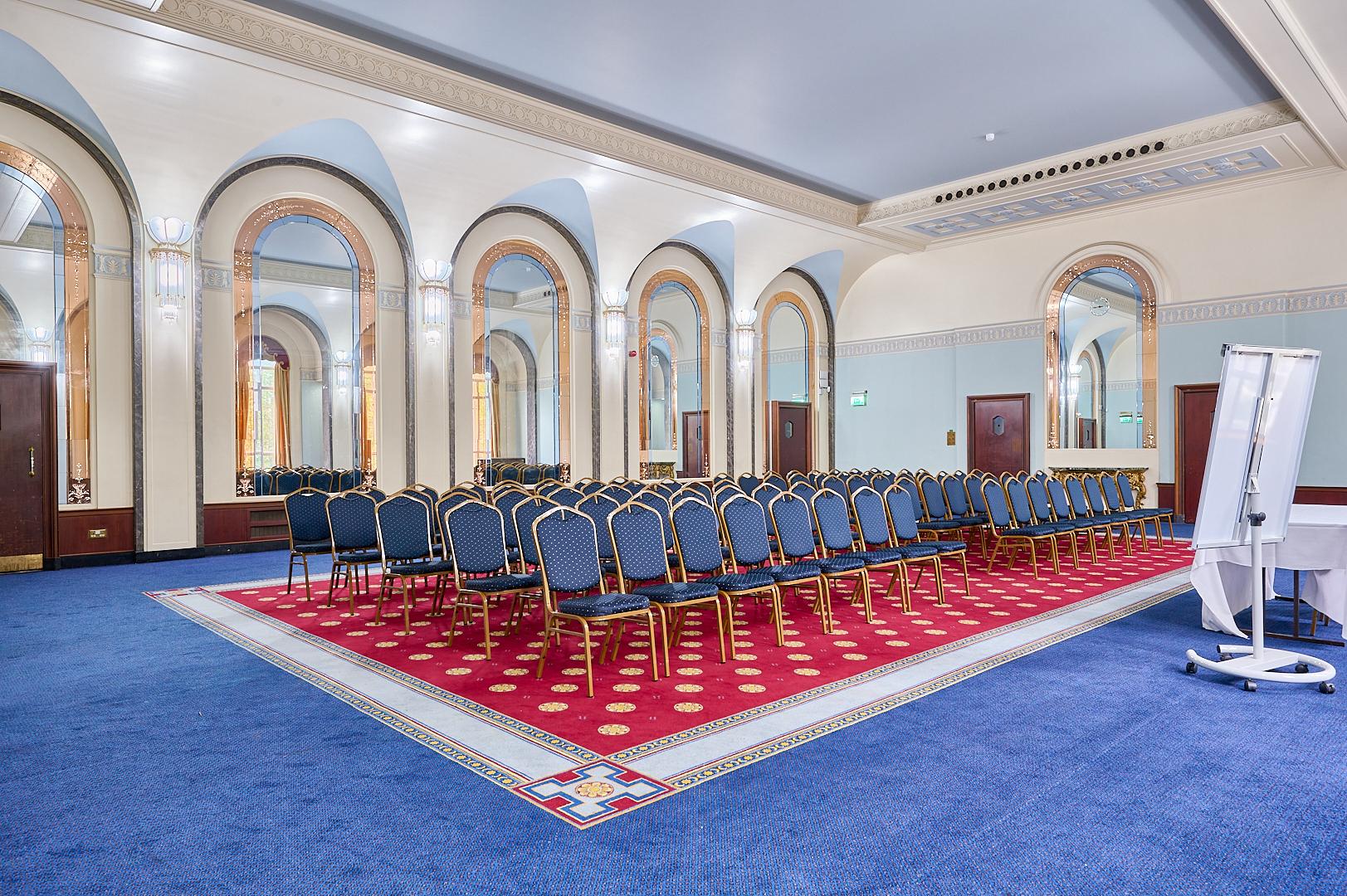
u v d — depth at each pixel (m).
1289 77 8.15
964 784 3.12
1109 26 7.79
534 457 13.08
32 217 8.48
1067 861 2.54
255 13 7.33
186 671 4.73
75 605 6.62
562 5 7.34
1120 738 3.60
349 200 10.39
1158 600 6.78
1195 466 12.21
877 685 4.43
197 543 9.25
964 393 14.50
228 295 9.59
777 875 2.46
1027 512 9.08
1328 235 11.09
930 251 14.93
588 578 4.87
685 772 3.25
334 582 6.66
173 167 8.59
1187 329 12.26
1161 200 12.23
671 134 10.48
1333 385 11.08
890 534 7.13
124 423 8.87
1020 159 11.48
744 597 6.87
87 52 7.24
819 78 8.84
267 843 2.68
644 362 13.44
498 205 11.60
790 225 13.03
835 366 16.22
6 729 3.76
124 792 3.07
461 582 5.45
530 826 2.79
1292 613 6.24
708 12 7.48
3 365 8.30
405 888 2.40
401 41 8.02
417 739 3.64
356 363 10.55
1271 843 2.65
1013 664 4.84
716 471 14.23
